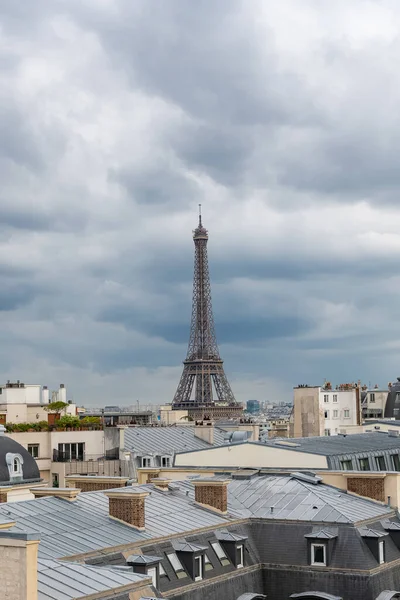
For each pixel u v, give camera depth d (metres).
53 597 63.47
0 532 58.03
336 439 145.75
